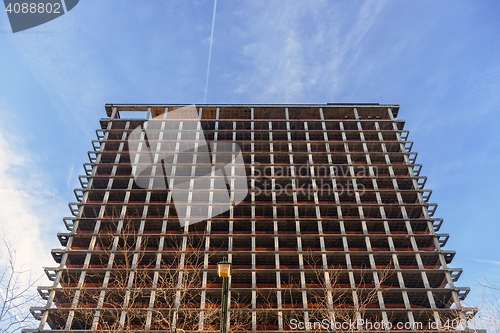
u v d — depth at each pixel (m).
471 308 31.42
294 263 58.47
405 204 64.12
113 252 55.97
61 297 52.75
